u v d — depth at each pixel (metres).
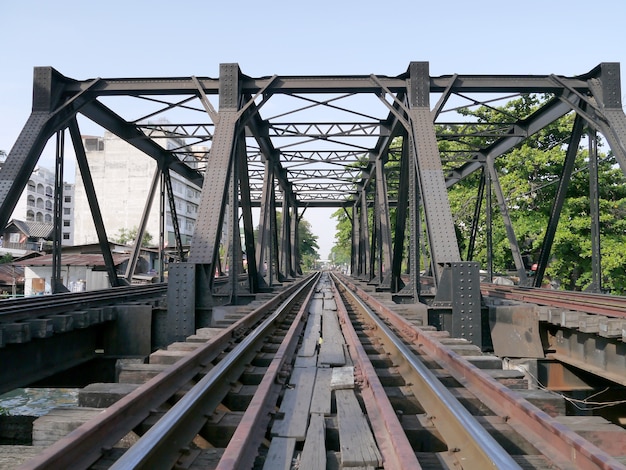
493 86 12.65
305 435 3.71
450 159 20.33
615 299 10.75
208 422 3.92
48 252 41.66
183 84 12.74
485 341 10.03
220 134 12.15
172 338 9.70
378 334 8.24
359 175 31.47
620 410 9.84
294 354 6.90
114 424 3.42
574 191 22.62
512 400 3.82
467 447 3.28
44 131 11.75
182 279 9.87
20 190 11.13
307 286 24.38
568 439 2.96
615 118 11.77
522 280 17.75
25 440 8.28
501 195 19.02
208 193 11.41
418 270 12.62
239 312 10.10
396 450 3.03
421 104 12.52
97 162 76.06
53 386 9.45
